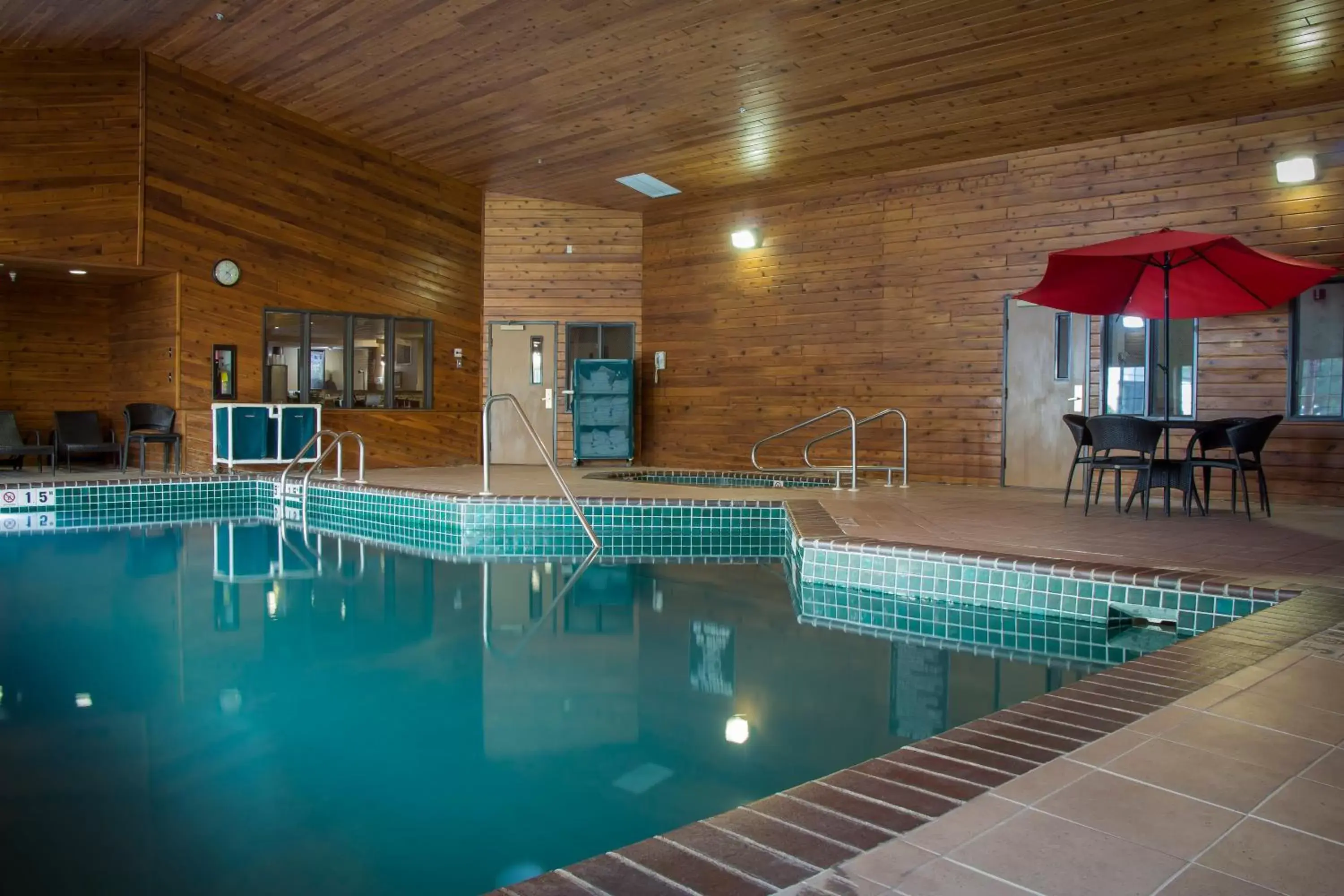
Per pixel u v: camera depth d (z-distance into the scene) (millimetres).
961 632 4168
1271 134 7648
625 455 11711
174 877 1960
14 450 8781
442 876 1981
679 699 3225
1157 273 6707
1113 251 5820
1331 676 2494
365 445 10727
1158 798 1680
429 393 11430
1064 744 1973
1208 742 1980
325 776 2537
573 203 11969
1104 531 5531
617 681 3451
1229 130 7848
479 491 7480
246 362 9648
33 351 10320
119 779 2500
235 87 9391
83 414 9695
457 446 11781
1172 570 4137
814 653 3832
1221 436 6695
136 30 8094
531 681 3438
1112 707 2232
